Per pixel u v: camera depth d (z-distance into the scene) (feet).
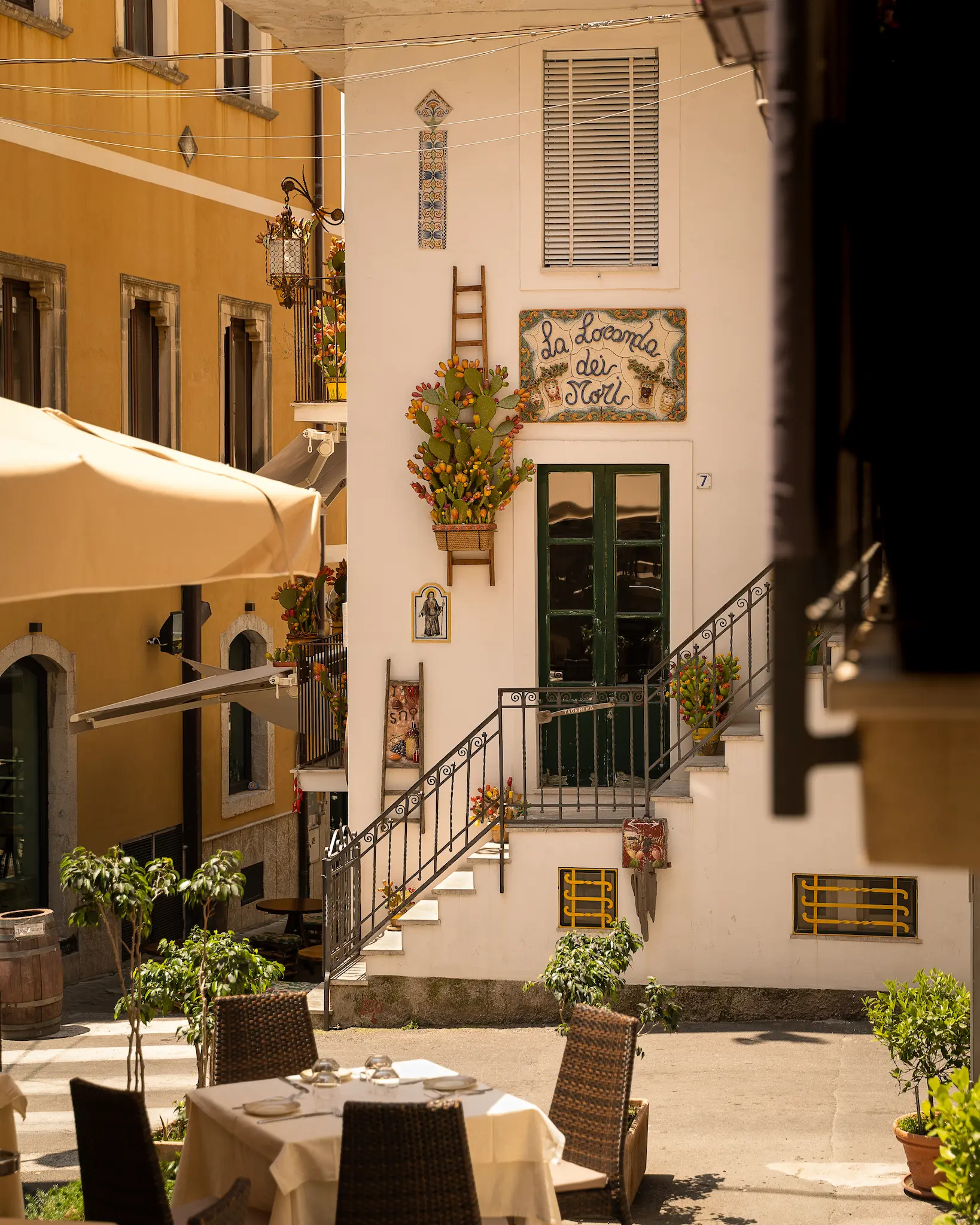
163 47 63.41
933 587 7.31
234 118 69.21
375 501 44.27
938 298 7.72
